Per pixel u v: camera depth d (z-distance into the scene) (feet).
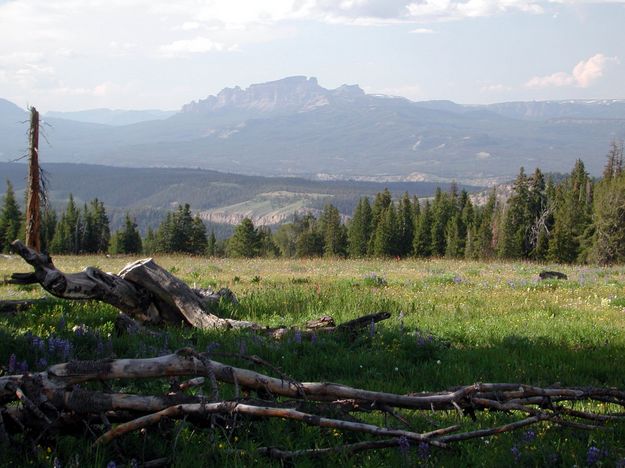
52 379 17.03
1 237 349.41
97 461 15.85
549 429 20.53
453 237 408.46
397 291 57.41
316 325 38.04
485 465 17.63
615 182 270.87
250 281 67.97
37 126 101.40
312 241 532.73
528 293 58.18
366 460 17.49
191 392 23.29
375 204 476.95
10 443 16.48
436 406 18.86
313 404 18.70
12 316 37.37
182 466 16.34
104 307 40.75
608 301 52.03
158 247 436.76
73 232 428.97
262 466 16.65
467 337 37.09
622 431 20.54
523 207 344.28
